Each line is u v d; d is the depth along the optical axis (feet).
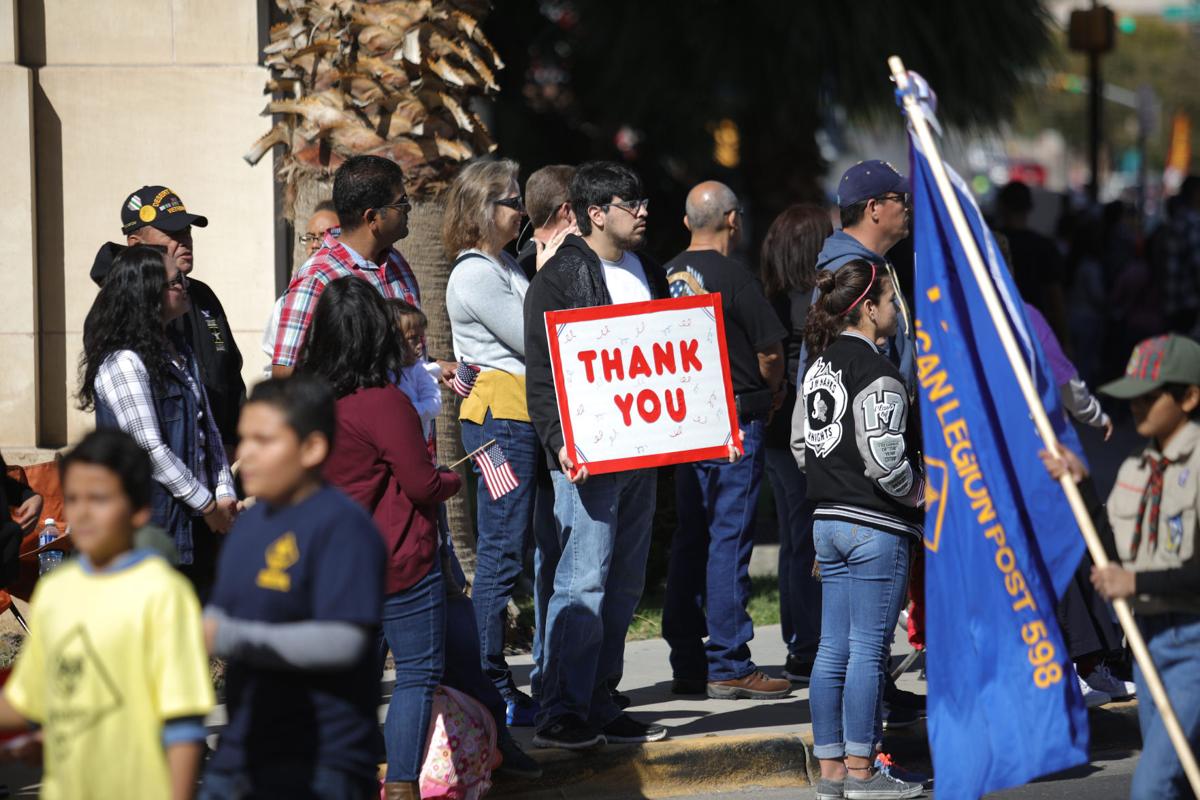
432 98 67.26
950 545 42.83
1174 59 604.90
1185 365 38.09
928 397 43.01
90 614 29.73
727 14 146.61
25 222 71.36
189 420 48.85
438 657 44.83
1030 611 42.78
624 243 52.21
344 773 32.63
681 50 150.10
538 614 58.03
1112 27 190.60
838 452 49.47
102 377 47.29
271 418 32.35
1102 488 107.24
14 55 71.20
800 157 156.46
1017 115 156.46
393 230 51.21
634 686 63.72
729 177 161.79
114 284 47.83
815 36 141.69
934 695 42.50
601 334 50.62
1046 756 42.63
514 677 64.95
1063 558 42.11
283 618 32.07
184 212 54.24
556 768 51.83
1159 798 38.68
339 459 43.29
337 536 32.19
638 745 53.36
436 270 68.85
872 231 55.26
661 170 159.12
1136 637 37.88
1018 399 42.50
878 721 50.70
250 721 32.63
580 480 50.01
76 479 30.14
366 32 66.08
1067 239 171.63
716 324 51.96
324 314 43.47
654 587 81.35
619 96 152.66
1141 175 306.55
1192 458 38.09
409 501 43.86
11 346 71.67
